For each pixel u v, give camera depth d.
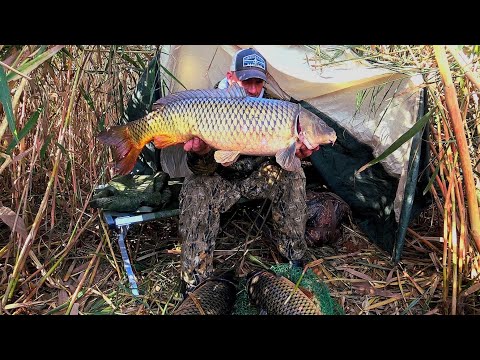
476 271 1.74
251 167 1.88
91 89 2.44
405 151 2.00
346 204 2.19
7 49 1.40
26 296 1.77
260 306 1.59
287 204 1.81
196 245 1.71
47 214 2.27
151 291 1.82
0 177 2.33
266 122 1.42
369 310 1.73
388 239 2.08
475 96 1.87
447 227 1.71
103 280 1.88
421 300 1.76
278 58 1.98
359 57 1.86
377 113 2.02
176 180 2.27
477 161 1.86
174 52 2.10
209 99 1.46
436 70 1.63
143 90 2.23
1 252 1.79
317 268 1.96
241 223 2.29
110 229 2.07
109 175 2.46
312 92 2.05
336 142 2.15
